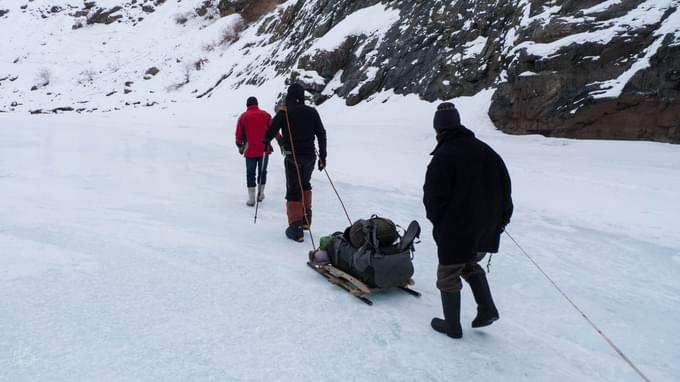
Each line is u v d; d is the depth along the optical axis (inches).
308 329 130.4
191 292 150.3
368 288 150.9
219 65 1583.4
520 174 385.4
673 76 472.1
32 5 2375.7
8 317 126.9
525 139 568.7
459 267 125.5
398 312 145.9
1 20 2292.1
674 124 471.8
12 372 102.0
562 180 361.4
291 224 215.2
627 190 327.0
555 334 138.9
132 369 105.7
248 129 273.4
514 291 170.9
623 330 143.3
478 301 127.6
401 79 872.3
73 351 111.7
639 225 255.6
